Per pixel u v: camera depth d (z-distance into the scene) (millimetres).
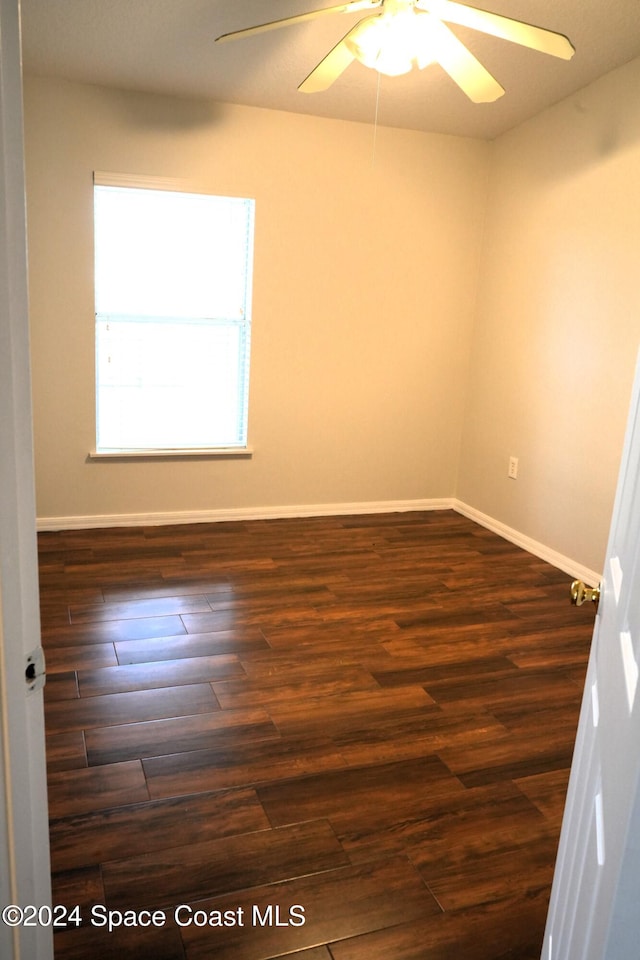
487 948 1499
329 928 1530
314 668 2648
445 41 2225
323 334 4375
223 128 3914
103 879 1633
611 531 1070
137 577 3443
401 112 3951
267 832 1807
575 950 840
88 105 3686
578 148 3637
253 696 2439
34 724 790
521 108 3855
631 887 595
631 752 622
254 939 1496
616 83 3350
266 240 4129
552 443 3910
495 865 1730
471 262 4570
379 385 4570
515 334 4215
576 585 1112
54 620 2941
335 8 2189
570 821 1114
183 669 2598
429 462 4816
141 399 4160
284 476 4508
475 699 2482
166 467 4246
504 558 3961
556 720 2375
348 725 2295
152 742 2156
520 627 3076
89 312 3912
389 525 4496
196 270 4113
